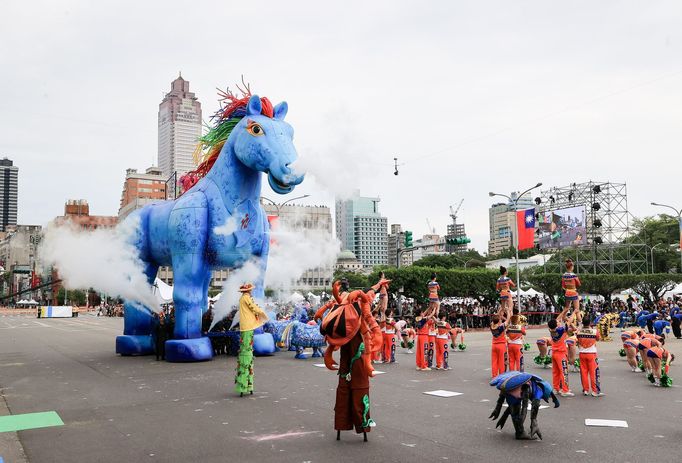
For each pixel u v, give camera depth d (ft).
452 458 21.18
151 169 297.12
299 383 39.42
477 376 43.78
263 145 49.65
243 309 35.09
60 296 279.08
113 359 55.62
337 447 22.72
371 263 157.48
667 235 229.86
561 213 178.60
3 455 22.09
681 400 33.63
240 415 28.96
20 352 64.44
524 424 26.78
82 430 26.03
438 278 123.03
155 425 26.86
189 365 50.06
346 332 23.59
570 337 46.16
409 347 67.10
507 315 41.73
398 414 29.12
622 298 189.57
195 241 52.29
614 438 24.22
